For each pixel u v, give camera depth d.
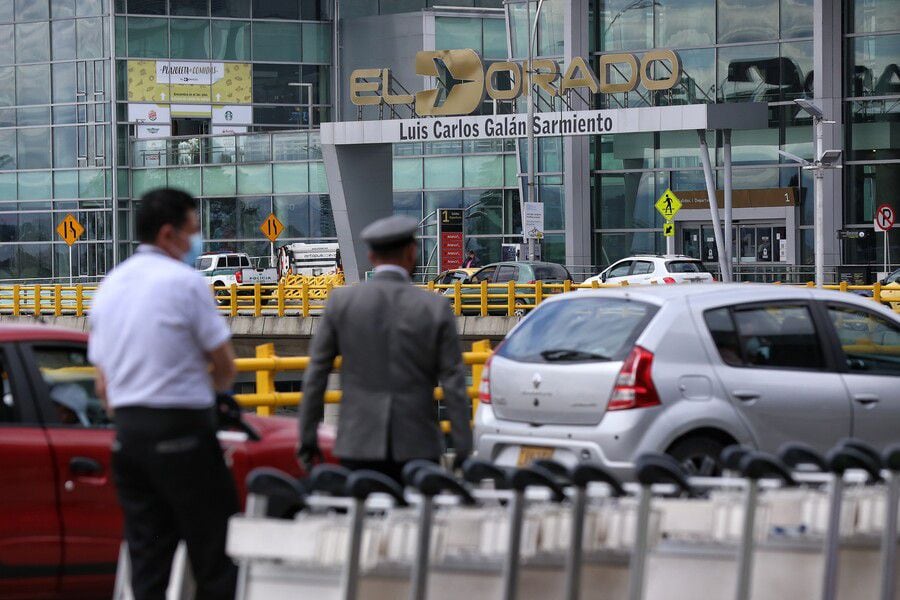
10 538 21.53
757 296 29.70
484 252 183.50
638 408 27.83
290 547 14.71
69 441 22.14
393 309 20.16
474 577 15.28
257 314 120.56
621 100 152.50
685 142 153.38
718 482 16.45
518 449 29.38
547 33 163.25
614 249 156.50
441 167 185.50
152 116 199.62
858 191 146.25
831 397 29.47
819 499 16.53
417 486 14.63
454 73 150.88
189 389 17.14
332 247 185.38
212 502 17.28
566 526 15.53
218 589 17.36
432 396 20.33
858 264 145.00
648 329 28.42
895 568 16.73
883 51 144.62
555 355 29.17
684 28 151.75
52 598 22.06
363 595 14.98
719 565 16.22
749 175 150.00
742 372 28.77
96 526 22.22
